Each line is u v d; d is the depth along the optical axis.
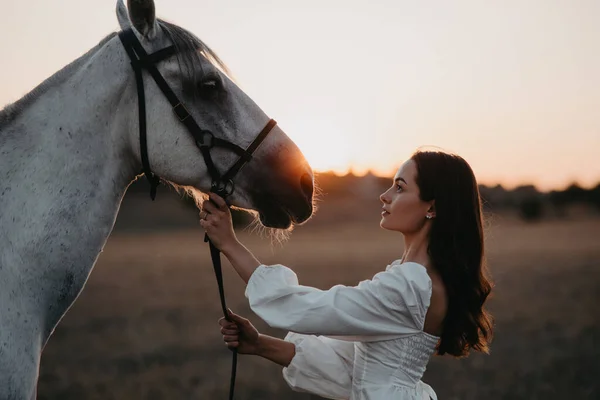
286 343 2.83
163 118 2.58
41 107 2.46
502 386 6.72
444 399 6.22
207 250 30.98
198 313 11.62
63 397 6.38
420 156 2.62
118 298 13.80
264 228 3.04
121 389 6.68
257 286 2.50
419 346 2.51
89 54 2.60
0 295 2.25
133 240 39.22
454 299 2.56
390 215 2.63
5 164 2.37
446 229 2.55
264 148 2.71
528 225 54.56
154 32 2.56
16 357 2.25
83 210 2.43
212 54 2.73
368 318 2.45
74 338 9.48
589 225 55.19
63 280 2.39
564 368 7.48
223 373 7.43
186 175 2.65
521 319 10.66
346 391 2.77
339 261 21.16
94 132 2.49
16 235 2.31
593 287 14.91
